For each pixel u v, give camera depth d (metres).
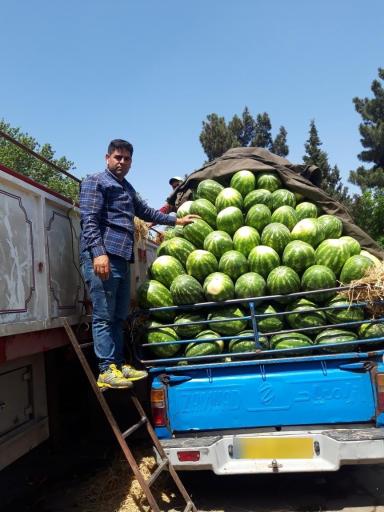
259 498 4.51
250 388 4.23
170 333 4.61
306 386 4.18
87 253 4.39
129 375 4.28
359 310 4.41
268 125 38.72
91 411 6.36
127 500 4.52
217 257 4.94
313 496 4.50
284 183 5.61
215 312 4.60
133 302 5.12
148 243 7.77
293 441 4.02
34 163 24.50
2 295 3.54
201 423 4.25
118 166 4.68
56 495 4.74
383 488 4.61
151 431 4.23
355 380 4.14
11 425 4.48
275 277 4.53
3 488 4.98
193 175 6.00
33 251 4.16
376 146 33.81
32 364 4.95
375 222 16.50
